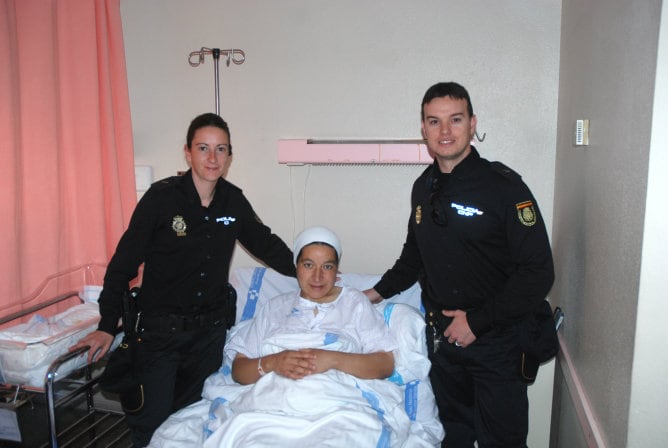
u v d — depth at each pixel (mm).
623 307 1230
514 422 1722
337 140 2469
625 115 1271
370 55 2414
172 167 2686
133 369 1842
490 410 1730
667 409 1110
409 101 2404
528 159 2320
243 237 2109
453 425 1899
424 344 1926
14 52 2354
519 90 2295
